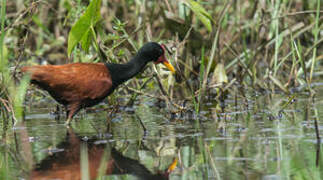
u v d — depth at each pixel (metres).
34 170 7.65
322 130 9.42
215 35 12.61
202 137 9.27
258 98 12.60
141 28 13.30
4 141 9.29
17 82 13.06
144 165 7.87
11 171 7.62
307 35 15.64
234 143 8.82
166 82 12.11
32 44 16.77
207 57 13.57
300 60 12.41
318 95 12.52
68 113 10.67
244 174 7.34
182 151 8.49
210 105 12.05
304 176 7.21
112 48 11.81
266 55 14.10
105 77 10.73
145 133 9.68
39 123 10.67
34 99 13.19
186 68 13.89
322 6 16.38
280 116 10.59
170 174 7.47
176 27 13.45
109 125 10.02
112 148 8.74
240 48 15.23
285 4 14.88
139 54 11.45
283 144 8.65
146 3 15.44
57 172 7.56
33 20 15.25
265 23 13.78
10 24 12.22
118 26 11.92
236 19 15.98
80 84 10.33
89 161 8.07
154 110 11.81
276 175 7.27
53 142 9.16
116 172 7.60
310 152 8.20
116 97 12.30
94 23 11.16
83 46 11.62
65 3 14.62
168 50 12.45
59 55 16.66
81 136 9.57
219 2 16.41
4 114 11.12
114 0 15.92
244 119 10.53
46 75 10.02
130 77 11.35
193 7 12.24
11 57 14.24
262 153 8.23
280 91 13.33
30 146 8.93
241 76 13.77
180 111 11.12
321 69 15.14
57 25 16.56
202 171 7.53
